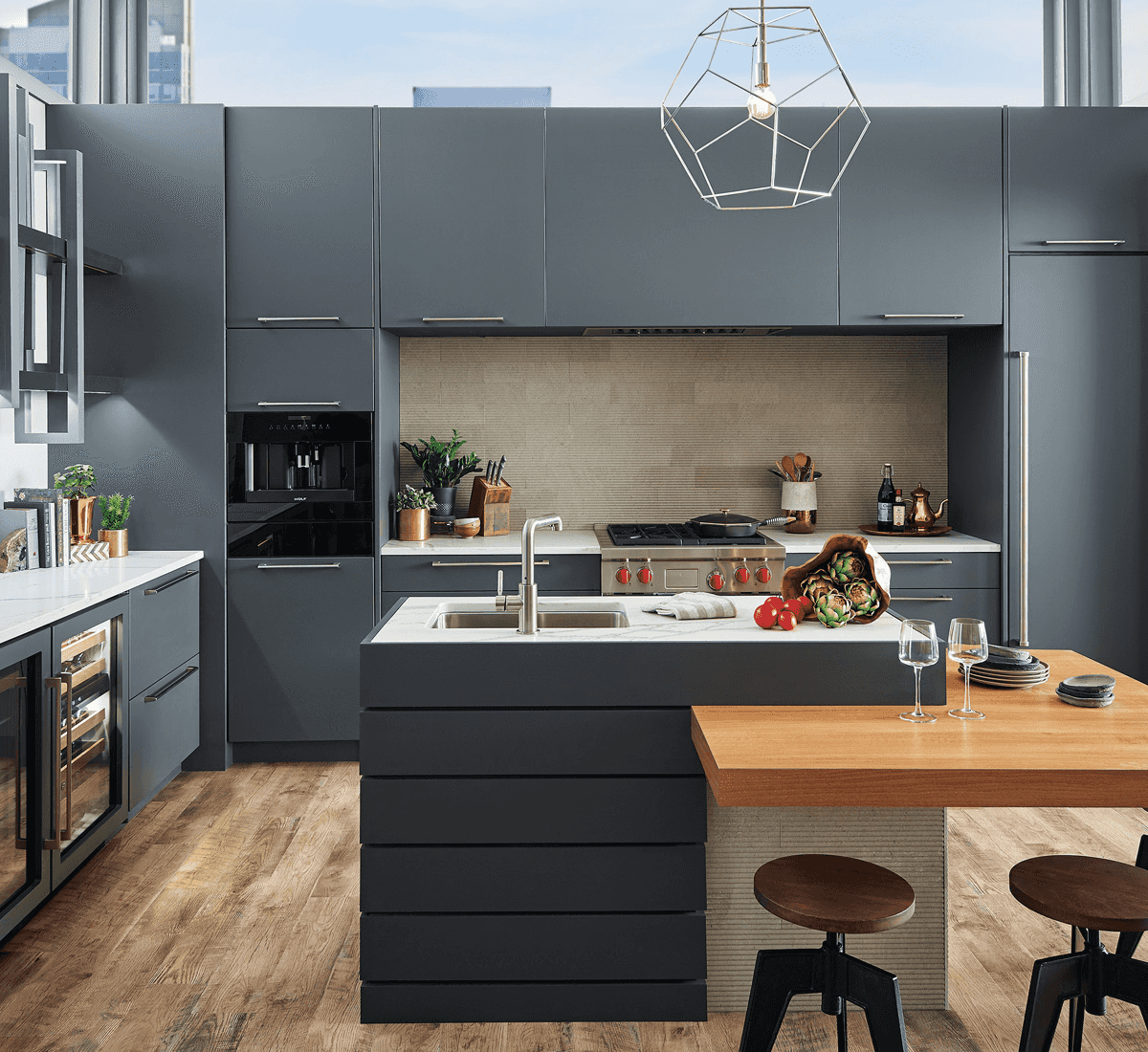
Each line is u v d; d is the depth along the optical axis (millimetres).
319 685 4148
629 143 4102
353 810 3674
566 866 2393
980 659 2096
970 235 4133
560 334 4492
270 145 4055
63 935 2752
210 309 4055
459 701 2371
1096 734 2045
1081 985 1870
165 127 4020
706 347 4770
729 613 2623
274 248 4070
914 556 4176
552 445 4793
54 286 3395
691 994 2406
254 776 4062
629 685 2359
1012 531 4160
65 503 3648
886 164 4121
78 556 3740
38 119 3953
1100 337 4160
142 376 4066
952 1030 2328
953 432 4695
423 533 4348
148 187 4035
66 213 3373
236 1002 2441
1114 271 4148
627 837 2389
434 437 4766
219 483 4086
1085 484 4191
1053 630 4211
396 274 4094
